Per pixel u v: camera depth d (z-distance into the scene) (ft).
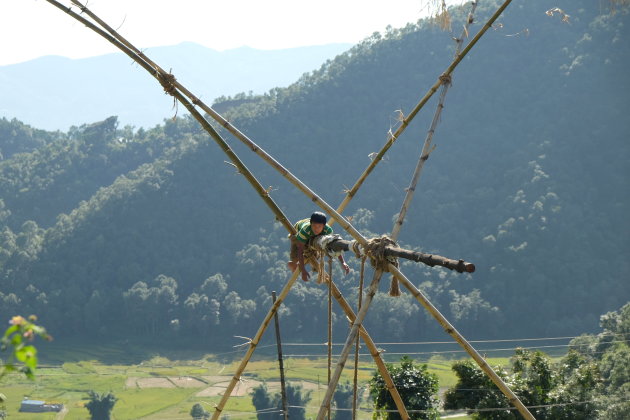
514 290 376.68
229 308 398.83
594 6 535.60
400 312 340.59
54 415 297.33
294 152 520.42
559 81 506.89
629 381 107.86
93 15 26.45
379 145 517.96
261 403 219.61
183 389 328.08
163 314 417.90
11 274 433.48
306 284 375.25
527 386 74.79
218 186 502.79
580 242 393.70
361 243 23.75
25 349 12.44
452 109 522.47
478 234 421.18
